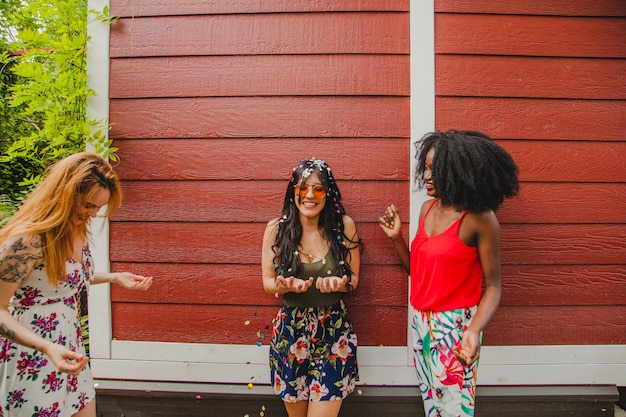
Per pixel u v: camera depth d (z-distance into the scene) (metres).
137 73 1.91
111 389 1.90
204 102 1.90
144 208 1.91
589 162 1.85
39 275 1.26
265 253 1.67
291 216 1.64
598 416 1.84
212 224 1.90
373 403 1.86
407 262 1.72
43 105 1.90
